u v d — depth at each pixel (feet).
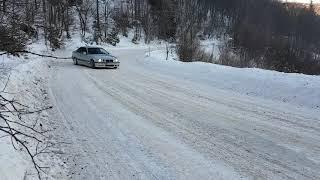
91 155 24.11
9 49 18.61
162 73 72.08
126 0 286.87
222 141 27.22
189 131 29.76
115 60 80.64
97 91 47.96
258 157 23.94
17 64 59.31
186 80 61.62
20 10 19.74
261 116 35.27
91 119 33.12
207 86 54.90
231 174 21.17
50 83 53.52
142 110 37.17
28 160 21.80
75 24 203.82
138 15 277.85
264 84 50.70
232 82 55.57
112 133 28.99
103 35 234.79
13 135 14.67
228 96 46.44
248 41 192.13
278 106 40.29
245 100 43.73
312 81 48.14
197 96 46.01
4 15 18.72
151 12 285.02
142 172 21.50
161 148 25.59
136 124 31.68
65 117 33.63
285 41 224.94
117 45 229.45
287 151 25.11
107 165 22.49
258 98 45.29
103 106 38.70
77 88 49.93
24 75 51.01
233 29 288.30
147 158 23.71
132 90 49.55
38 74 59.11
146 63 96.48
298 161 23.25
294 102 42.39
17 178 18.88
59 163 22.52
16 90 38.75
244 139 27.73
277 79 51.49
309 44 286.46
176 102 41.70
